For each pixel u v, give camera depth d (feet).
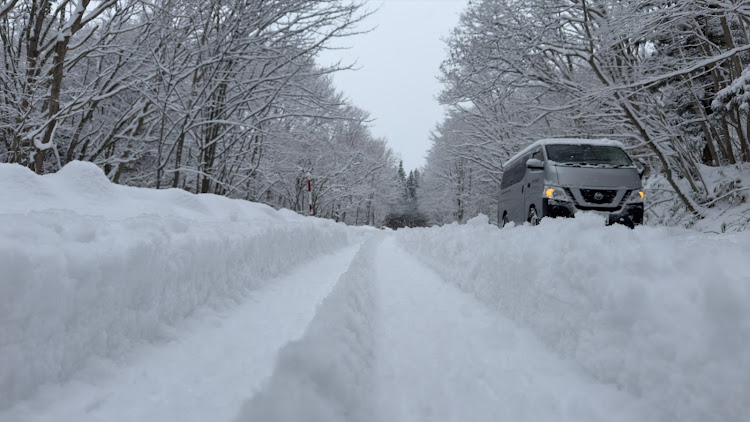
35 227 7.84
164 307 9.12
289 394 4.54
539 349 7.86
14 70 33.63
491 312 10.69
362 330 7.72
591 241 7.65
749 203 29.50
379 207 171.73
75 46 34.65
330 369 5.12
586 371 6.64
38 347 6.04
